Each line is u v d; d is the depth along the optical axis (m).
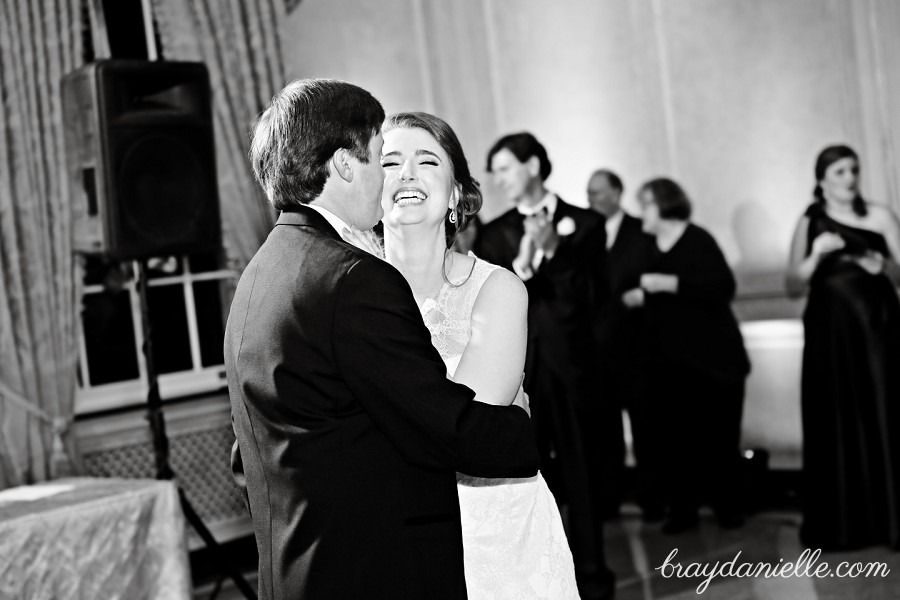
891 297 4.54
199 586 4.62
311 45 5.47
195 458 4.86
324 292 1.57
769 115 5.52
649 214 5.46
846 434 4.44
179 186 3.81
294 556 1.58
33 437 4.16
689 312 5.18
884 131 5.16
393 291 1.57
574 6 6.07
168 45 4.83
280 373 1.59
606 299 4.15
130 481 3.36
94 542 3.07
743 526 4.99
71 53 4.38
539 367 4.01
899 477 4.38
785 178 5.49
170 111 3.81
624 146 6.01
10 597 2.85
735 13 5.57
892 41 5.11
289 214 1.70
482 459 1.55
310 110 1.67
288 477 1.58
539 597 2.05
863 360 4.46
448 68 6.18
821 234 4.75
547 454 4.04
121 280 4.79
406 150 2.03
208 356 5.12
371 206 1.73
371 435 1.59
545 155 4.25
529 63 6.25
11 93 4.18
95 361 4.70
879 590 3.79
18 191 4.18
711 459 5.06
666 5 5.79
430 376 1.54
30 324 4.19
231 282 5.08
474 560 2.03
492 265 2.05
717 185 5.72
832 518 4.43
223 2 5.01
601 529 4.00
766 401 5.47
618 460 5.37
